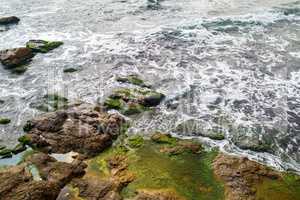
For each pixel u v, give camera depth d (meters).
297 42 18.89
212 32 20.14
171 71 17.11
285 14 21.61
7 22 22.36
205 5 23.53
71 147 13.25
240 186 11.51
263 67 17.11
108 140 13.46
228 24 20.81
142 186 11.65
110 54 18.66
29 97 16.06
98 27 21.52
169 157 12.73
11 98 16.08
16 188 11.28
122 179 11.84
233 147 13.12
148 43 19.41
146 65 17.66
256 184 11.60
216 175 11.95
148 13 22.91
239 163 12.26
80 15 23.17
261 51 18.28
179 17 22.08
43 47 19.38
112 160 12.64
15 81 17.17
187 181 11.80
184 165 12.40
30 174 11.96
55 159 12.77
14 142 13.72
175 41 19.47
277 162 12.47
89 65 17.92
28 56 18.73
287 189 11.47
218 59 17.81
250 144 13.14
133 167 12.38
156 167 12.35
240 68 17.11
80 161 12.60
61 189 11.58
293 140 13.29
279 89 15.74
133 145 13.29
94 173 12.19
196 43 19.20
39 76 17.39
